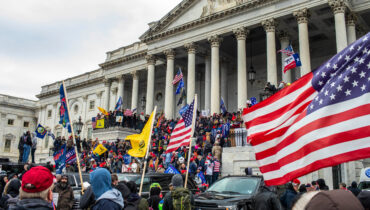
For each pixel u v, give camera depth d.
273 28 31.53
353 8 29.59
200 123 29.11
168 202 8.11
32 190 4.03
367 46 5.42
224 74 41.44
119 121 36.66
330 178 20.91
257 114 6.64
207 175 20.89
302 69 28.58
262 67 41.75
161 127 32.03
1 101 70.75
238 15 33.97
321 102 5.49
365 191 3.56
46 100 70.31
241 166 22.36
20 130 73.19
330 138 5.17
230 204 10.38
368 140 4.88
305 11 29.64
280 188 11.74
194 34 37.16
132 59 48.22
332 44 36.84
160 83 51.75
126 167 24.28
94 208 5.40
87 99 61.41
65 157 14.94
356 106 5.13
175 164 22.83
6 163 17.33
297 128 5.71
